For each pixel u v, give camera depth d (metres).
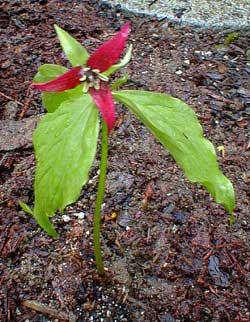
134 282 0.42
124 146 0.51
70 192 0.31
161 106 0.33
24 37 0.63
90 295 0.41
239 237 0.45
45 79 0.37
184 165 0.33
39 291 0.42
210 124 0.54
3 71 0.59
